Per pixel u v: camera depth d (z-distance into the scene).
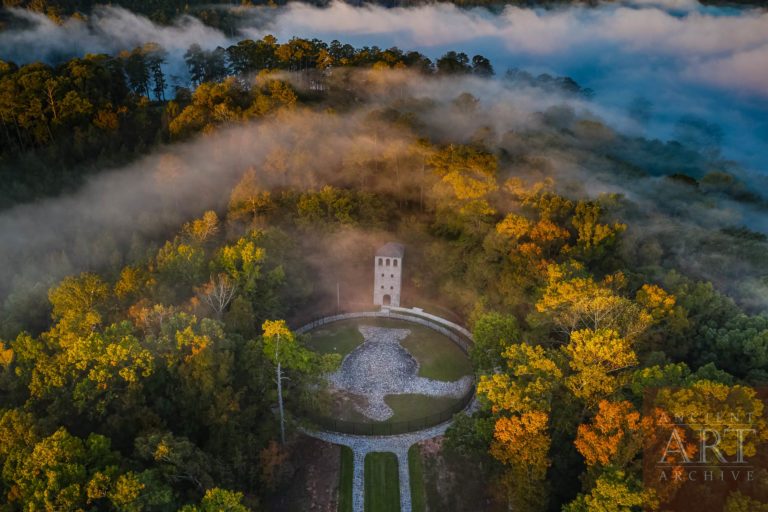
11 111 134.38
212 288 80.44
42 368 57.72
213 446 61.53
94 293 75.19
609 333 56.06
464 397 81.69
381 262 104.56
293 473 67.38
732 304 83.75
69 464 45.75
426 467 68.81
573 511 47.50
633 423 46.66
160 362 62.84
